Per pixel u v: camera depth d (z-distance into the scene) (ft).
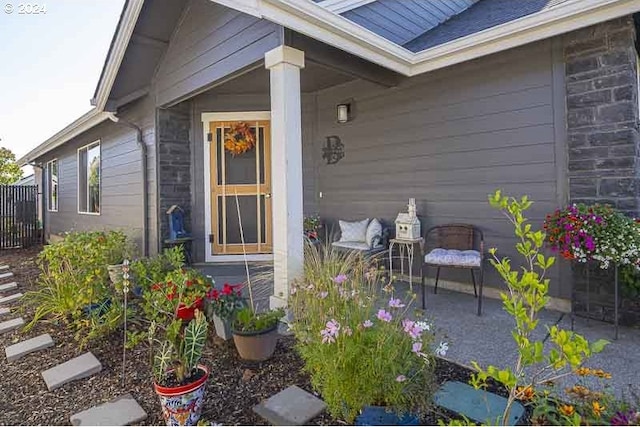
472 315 10.56
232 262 17.76
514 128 11.53
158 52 15.56
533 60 11.08
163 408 6.00
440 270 13.65
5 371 8.32
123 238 15.97
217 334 9.36
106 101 16.89
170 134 17.25
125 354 8.77
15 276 19.15
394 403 5.75
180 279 9.62
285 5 8.72
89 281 10.58
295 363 8.06
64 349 9.32
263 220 17.79
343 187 16.71
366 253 13.48
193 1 13.67
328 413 6.28
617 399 5.93
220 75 12.50
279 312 8.64
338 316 6.63
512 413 5.85
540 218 11.03
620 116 9.52
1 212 32.22
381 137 15.15
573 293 10.32
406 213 13.34
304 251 11.00
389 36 15.03
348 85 16.22
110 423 6.26
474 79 12.39
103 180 23.16
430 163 13.64
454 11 18.02
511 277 4.55
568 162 10.43
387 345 5.85
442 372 7.43
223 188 17.83
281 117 10.18
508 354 8.12
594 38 9.89
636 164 9.42
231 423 6.14
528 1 15.29
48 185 36.42
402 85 14.34
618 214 8.84
